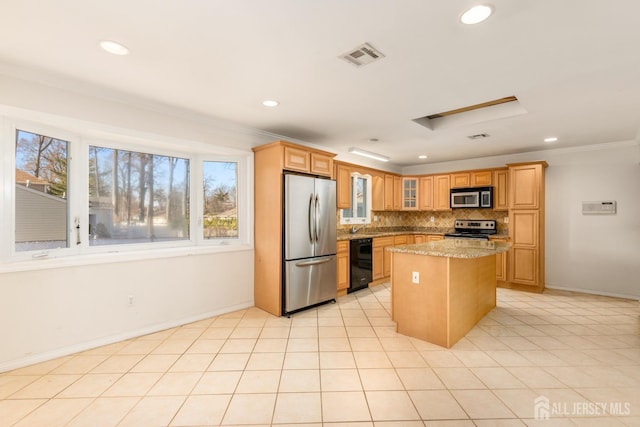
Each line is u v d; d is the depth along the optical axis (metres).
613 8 1.52
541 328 3.21
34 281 2.39
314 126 3.66
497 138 4.18
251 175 3.85
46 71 2.29
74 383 2.14
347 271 4.58
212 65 2.17
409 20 1.63
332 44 1.88
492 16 1.59
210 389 2.09
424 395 2.03
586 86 2.47
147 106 2.91
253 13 1.58
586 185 4.58
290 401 1.96
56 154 2.62
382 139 4.27
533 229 4.62
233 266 3.72
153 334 3.02
